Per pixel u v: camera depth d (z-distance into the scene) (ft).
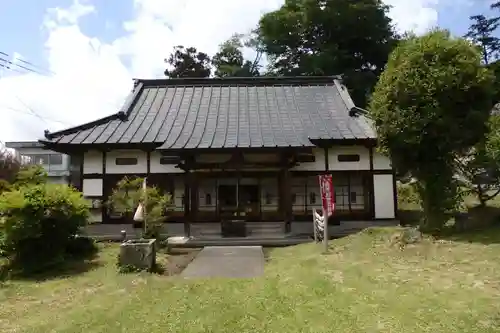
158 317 20.53
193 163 56.95
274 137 58.49
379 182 60.95
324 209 40.04
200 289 25.99
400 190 78.43
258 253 42.42
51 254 35.29
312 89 77.61
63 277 31.40
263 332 18.06
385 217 60.39
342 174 61.11
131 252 32.99
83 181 60.49
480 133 38.01
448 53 37.91
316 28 117.80
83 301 24.35
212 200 62.49
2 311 22.93
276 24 120.16
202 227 59.77
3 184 48.60
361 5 109.19
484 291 22.66
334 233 57.93
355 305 21.49
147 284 27.58
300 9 118.83
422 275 27.17
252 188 63.05
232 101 73.15
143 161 60.80
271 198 62.69
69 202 36.47
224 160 59.93
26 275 32.45
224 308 21.71
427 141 37.99
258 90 77.56
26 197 34.40
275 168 58.70
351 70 112.27
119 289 26.84
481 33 152.76
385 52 114.11
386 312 20.12
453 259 30.53
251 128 62.49
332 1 111.65
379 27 114.42
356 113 66.39
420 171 40.16
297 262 35.27
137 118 66.90
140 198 44.93
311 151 56.75
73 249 39.83
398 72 38.86
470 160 44.16
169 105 71.72
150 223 44.42
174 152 55.83
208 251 44.37
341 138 58.34
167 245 45.75
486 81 36.99
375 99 42.16
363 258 34.47
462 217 40.37
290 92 76.64
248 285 26.94
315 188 61.77
